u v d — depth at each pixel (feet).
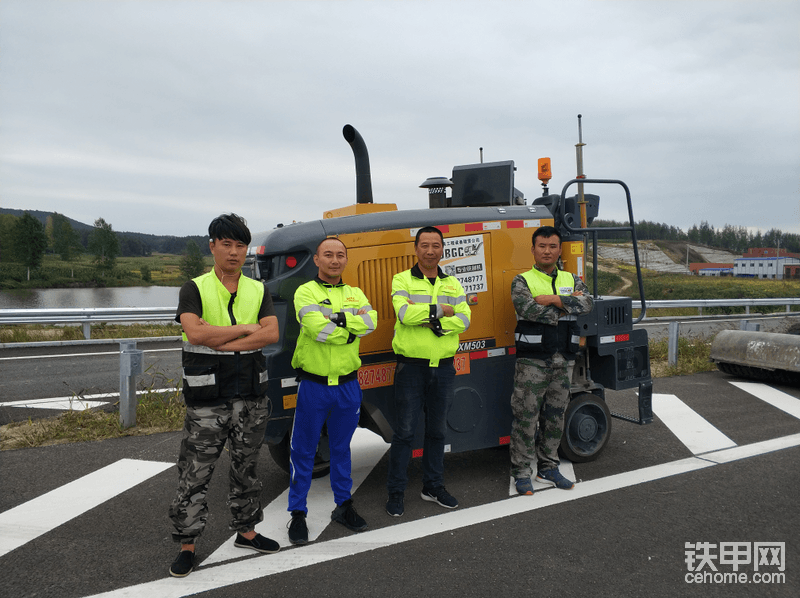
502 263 14.44
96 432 18.19
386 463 15.84
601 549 10.40
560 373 13.47
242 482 10.18
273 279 12.51
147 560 10.12
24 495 13.17
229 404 9.66
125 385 18.54
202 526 9.66
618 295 17.85
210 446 9.54
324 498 13.29
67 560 10.12
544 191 16.49
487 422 14.43
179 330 45.44
